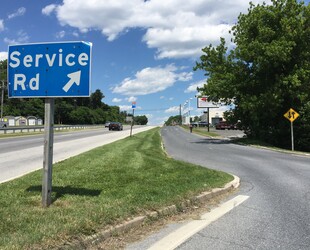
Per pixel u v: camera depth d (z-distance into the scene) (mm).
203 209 7684
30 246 4582
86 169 11523
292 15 31312
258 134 36750
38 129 54906
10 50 6824
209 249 5242
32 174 10469
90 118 144250
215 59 36281
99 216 5902
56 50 6730
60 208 6398
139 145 23891
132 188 8492
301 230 6270
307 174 13477
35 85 6719
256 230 6234
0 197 7195
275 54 29781
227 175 11727
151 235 5828
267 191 9938
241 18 33906
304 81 31016
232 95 34156
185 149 25500
